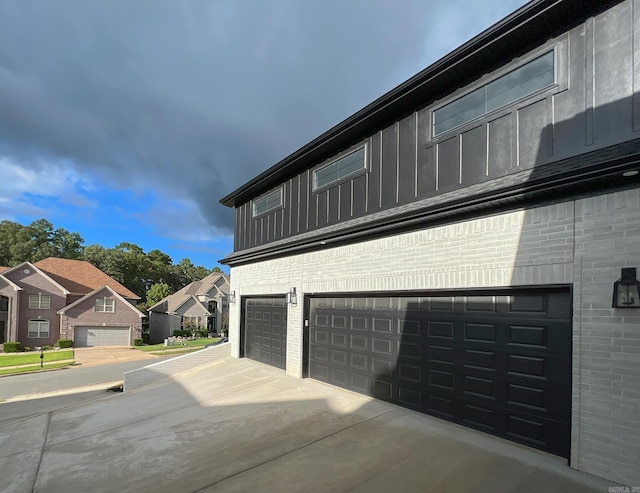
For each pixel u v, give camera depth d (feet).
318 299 28.58
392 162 23.26
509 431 15.88
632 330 12.13
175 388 32.76
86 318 116.78
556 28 15.72
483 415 16.92
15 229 200.85
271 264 34.71
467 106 19.13
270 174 34.63
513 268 15.65
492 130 17.75
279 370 32.32
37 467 17.92
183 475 15.46
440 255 18.85
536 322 15.24
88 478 16.05
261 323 36.86
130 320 122.62
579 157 14.20
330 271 26.76
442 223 18.86
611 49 14.12
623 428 12.11
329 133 26.66
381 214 22.68
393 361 21.65
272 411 22.62
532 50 16.56
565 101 15.21
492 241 16.56
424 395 19.69
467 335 17.78
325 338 27.45
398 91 21.29
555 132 15.42
